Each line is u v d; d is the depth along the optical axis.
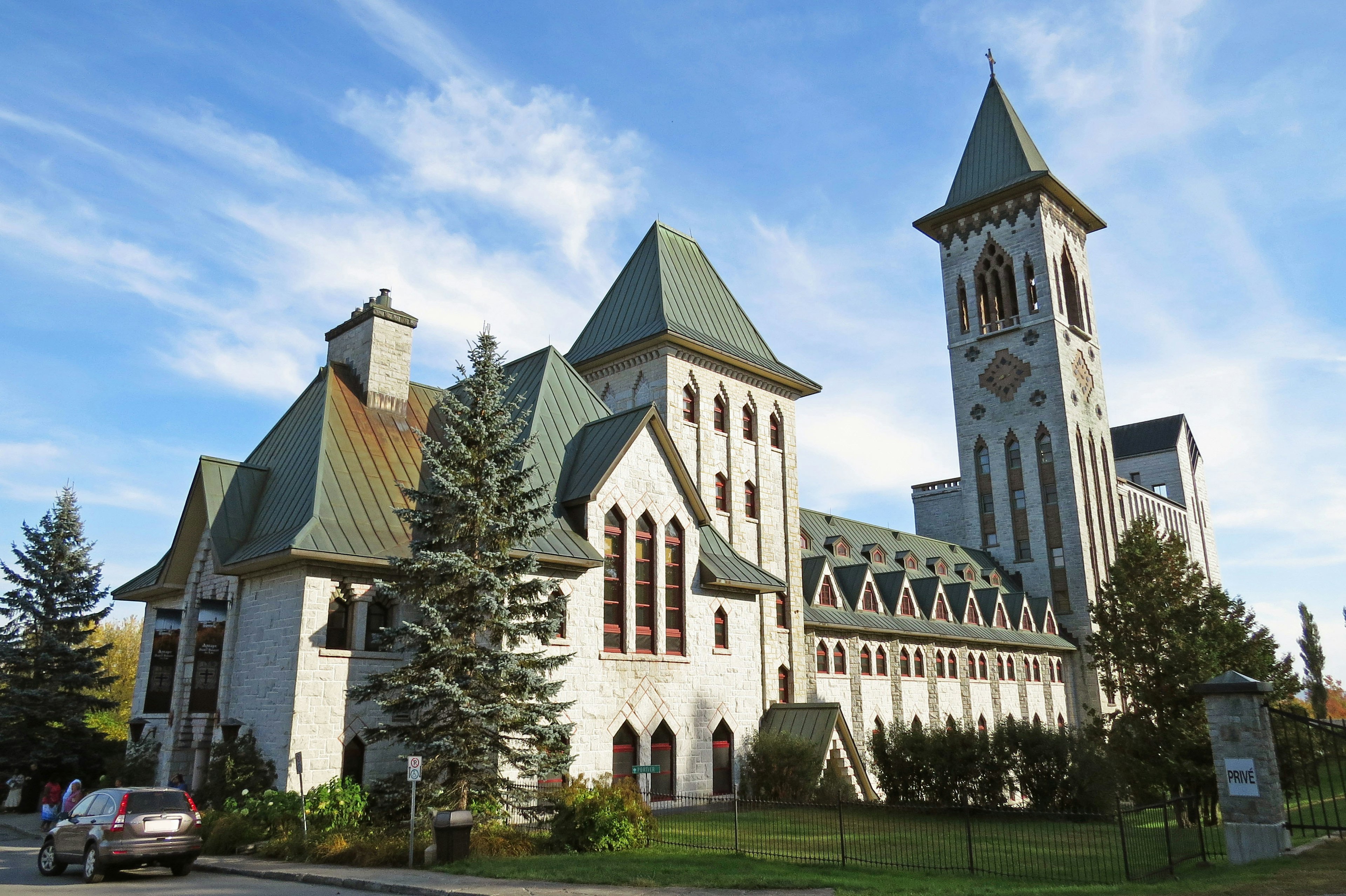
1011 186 79.88
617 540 31.75
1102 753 33.31
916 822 28.17
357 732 25.56
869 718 51.47
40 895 16.44
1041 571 75.81
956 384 83.44
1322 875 14.14
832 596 52.31
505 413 23.77
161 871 20.55
